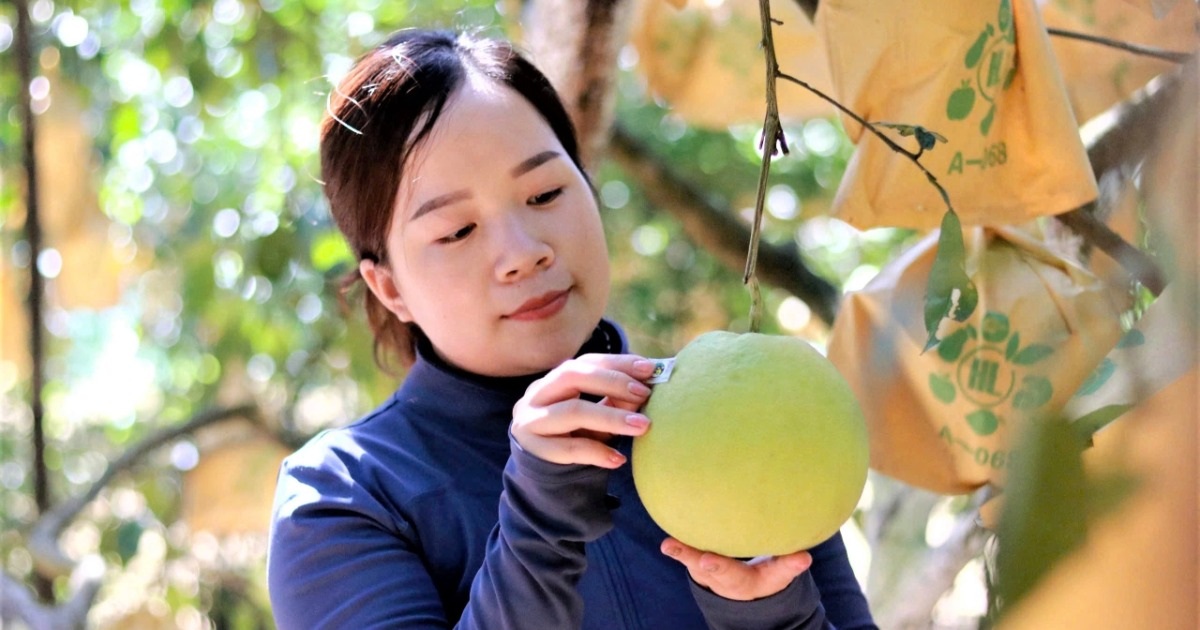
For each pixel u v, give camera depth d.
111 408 4.75
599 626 1.19
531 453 0.98
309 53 3.44
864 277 4.12
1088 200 1.36
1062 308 1.45
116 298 3.86
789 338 1.00
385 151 1.25
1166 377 0.57
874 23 1.40
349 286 1.66
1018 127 1.38
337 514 1.19
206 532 3.54
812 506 0.92
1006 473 0.47
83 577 3.18
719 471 0.92
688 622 1.19
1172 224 0.55
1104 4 1.72
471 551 1.19
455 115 1.23
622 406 0.98
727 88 2.43
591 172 2.19
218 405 3.56
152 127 3.73
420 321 1.29
